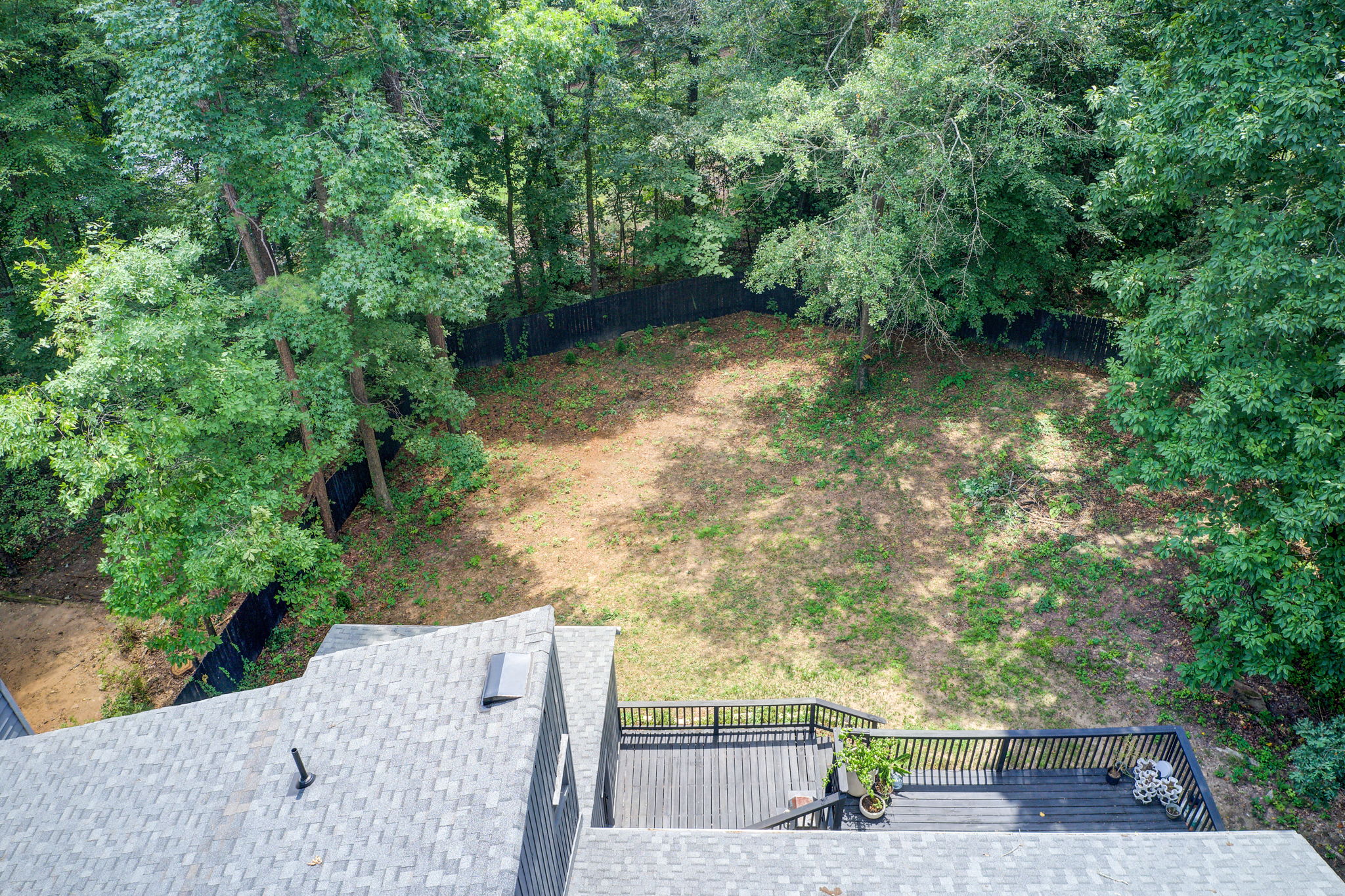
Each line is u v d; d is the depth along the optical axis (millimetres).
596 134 27312
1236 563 11906
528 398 27031
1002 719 13906
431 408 22547
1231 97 10680
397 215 14711
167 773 6898
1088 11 17531
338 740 6926
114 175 20344
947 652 15461
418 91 16484
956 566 17672
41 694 16047
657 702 13766
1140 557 17109
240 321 19875
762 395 26000
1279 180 11406
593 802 9336
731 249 34656
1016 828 11602
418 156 16500
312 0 13516
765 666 15547
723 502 20844
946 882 7750
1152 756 12531
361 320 18297
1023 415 22750
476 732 6754
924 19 22125
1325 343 11562
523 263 31531
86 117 22562
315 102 15797
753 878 7875
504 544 19891
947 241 21141
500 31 17109
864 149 19281
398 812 6203
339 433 16438
